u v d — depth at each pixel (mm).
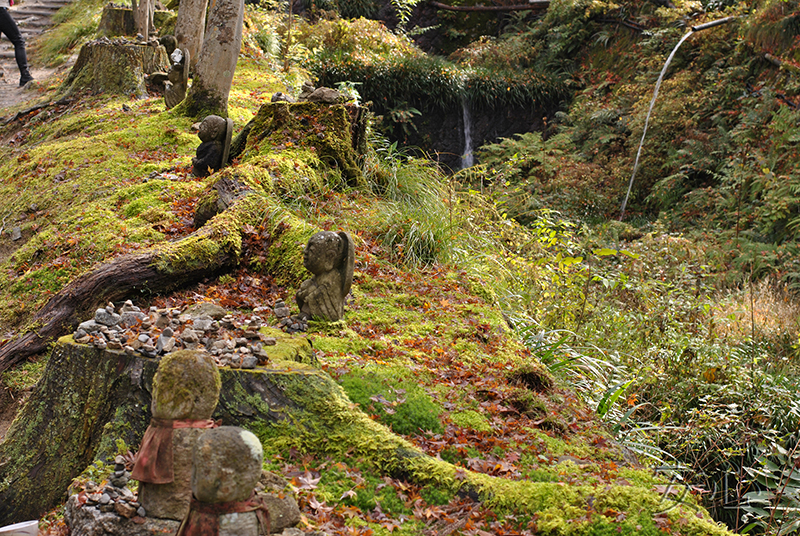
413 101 19000
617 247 11195
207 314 4012
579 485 2994
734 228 12219
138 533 2609
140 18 13039
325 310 4406
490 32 24359
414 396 3605
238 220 5570
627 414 4441
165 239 5930
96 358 3258
